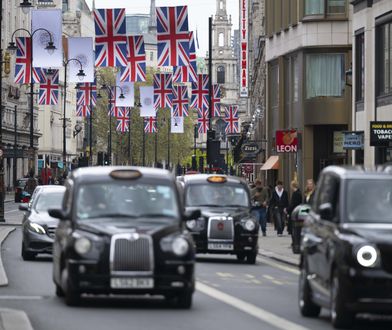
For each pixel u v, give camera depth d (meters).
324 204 34.62
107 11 124.62
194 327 32.97
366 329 33.03
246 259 67.62
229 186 66.81
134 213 38.75
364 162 95.69
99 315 35.78
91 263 36.53
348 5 117.31
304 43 118.62
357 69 100.06
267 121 140.50
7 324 32.16
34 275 52.59
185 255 36.94
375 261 31.30
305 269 36.69
